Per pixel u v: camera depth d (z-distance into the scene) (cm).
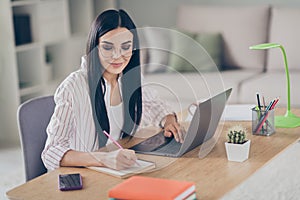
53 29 507
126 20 202
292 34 465
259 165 202
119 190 165
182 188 165
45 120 236
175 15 554
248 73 469
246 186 343
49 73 516
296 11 472
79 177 192
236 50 488
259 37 481
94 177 195
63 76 530
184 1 547
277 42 470
